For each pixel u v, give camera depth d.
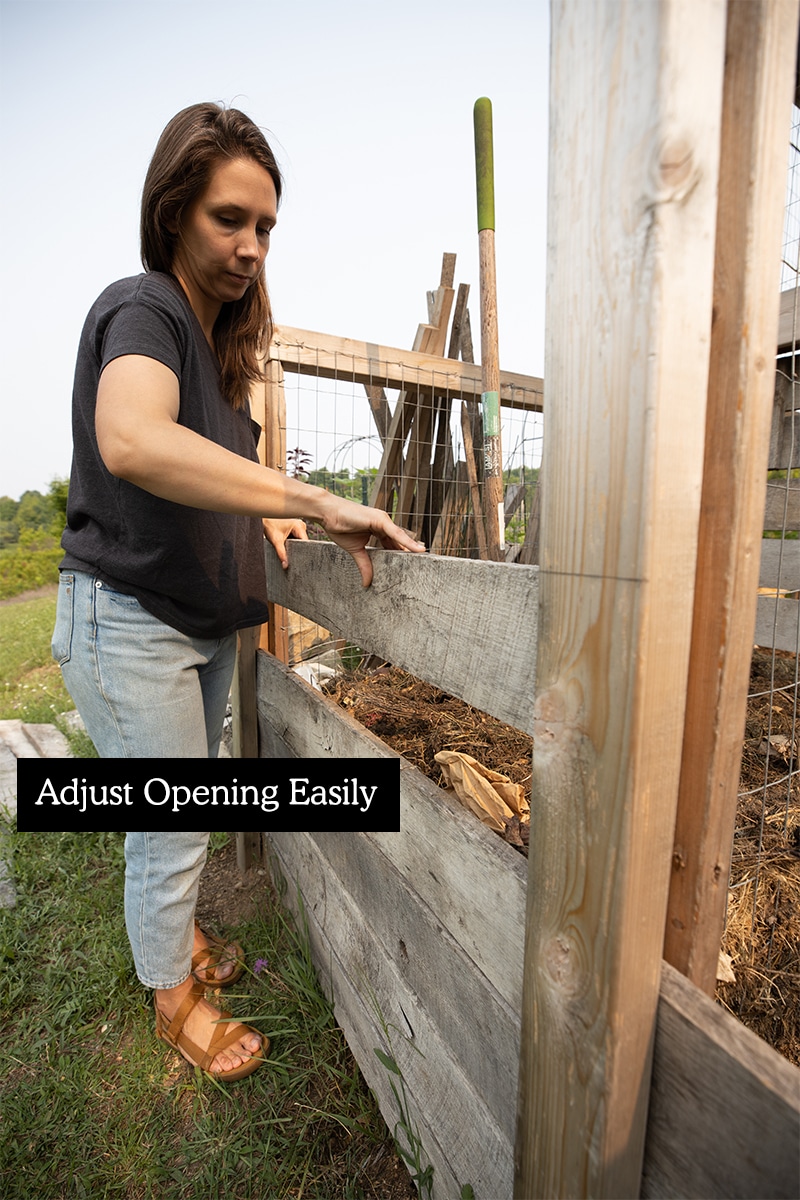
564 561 0.61
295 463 3.57
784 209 0.52
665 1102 0.61
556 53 0.56
